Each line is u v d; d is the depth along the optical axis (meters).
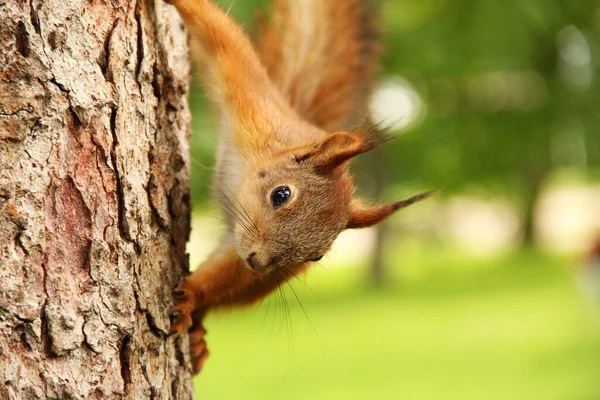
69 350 6.44
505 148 37.09
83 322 6.52
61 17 6.43
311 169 8.96
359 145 8.84
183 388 8.00
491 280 40.25
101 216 6.67
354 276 41.25
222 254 8.89
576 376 21.72
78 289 6.51
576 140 36.88
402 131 9.08
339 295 36.59
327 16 10.72
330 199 8.86
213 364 24.16
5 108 6.18
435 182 38.91
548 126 36.12
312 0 10.65
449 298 35.12
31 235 6.26
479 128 36.41
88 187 6.59
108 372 6.70
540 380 21.53
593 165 39.00
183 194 8.11
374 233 39.62
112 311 6.74
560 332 27.16
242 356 25.34
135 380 6.99
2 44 6.18
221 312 9.27
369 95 10.89
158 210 7.52
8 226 6.18
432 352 24.97
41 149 6.32
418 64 32.06
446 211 52.94
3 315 6.15
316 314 31.88
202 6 9.01
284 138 9.38
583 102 35.53
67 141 6.47
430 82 34.88
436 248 52.81
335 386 21.05
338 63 10.73
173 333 7.68
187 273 8.23
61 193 6.45
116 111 6.84
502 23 29.97
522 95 37.03
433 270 45.38
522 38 30.56
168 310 7.64
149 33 7.51
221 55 9.17
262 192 8.95
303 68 10.60
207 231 10.83
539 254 50.03
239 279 8.83
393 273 42.16
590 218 62.53
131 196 6.98
